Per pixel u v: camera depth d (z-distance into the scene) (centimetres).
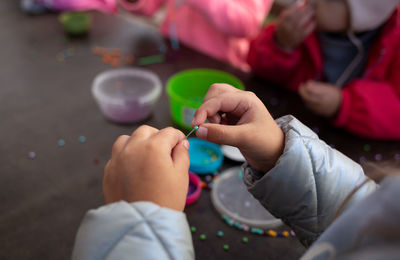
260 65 133
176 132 49
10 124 104
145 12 189
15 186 82
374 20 111
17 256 65
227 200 77
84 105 115
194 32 174
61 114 110
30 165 89
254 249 66
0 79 128
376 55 122
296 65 138
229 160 92
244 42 180
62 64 140
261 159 54
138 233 38
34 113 110
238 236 69
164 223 39
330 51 130
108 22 178
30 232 70
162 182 42
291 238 68
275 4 239
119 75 121
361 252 24
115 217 40
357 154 98
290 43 127
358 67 129
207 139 51
